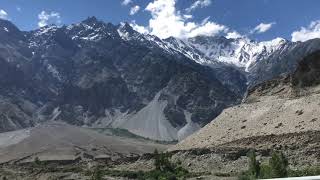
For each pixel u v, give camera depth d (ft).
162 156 471.62
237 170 440.45
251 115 595.47
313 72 625.82
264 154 456.45
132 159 588.09
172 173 443.32
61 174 568.82
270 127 535.60
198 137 607.78
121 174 480.23
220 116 641.81
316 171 310.65
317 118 506.07
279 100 598.75
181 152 514.68
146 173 467.52
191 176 418.10
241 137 538.88
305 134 470.39
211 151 492.95
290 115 544.62
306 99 564.71
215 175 406.00
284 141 473.67
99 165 614.34
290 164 424.05
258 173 307.78
